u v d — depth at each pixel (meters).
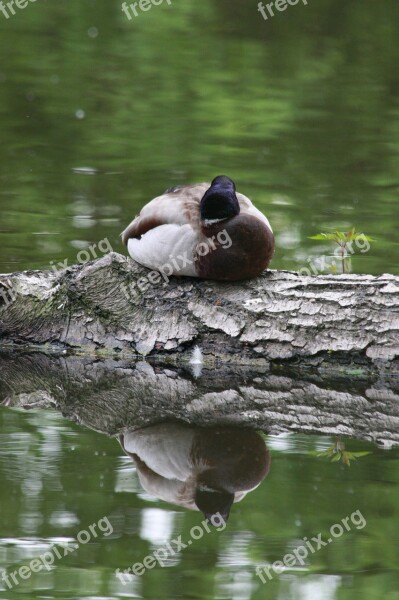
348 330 11.53
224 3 30.95
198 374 11.88
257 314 11.76
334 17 30.64
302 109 23.61
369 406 10.88
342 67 27.14
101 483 8.60
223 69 26.56
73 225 15.84
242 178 18.48
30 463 9.02
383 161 19.70
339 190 17.86
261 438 9.86
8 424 10.20
